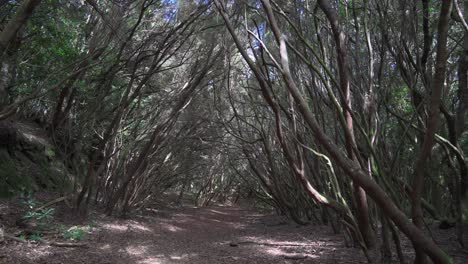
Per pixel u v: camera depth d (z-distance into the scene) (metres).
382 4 5.18
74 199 8.31
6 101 8.84
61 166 11.07
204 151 15.38
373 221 6.41
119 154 10.00
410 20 5.04
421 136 5.60
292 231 9.47
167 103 9.85
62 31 8.04
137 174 9.70
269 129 9.55
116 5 7.77
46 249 5.58
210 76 9.39
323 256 6.01
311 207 10.49
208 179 18.44
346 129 4.18
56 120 10.37
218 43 8.58
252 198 22.77
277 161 11.59
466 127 6.92
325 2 4.56
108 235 7.11
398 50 5.22
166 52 8.58
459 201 5.46
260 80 4.24
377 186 2.96
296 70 6.49
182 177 15.94
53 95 8.60
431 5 6.46
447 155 5.48
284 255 6.18
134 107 9.85
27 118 11.70
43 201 8.51
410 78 4.95
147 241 7.18
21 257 5.03
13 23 4.32
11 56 8.02
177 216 12.20
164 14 8.95
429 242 2.88
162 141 9.90
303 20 6.29
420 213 3.40
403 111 7.01
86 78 8.59
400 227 2.95
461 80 6.01
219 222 12.48
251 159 12.16
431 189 7.64
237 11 6.64
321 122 6.68
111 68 8.12
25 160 9.77
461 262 4.86
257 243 7.58
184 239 8.04
